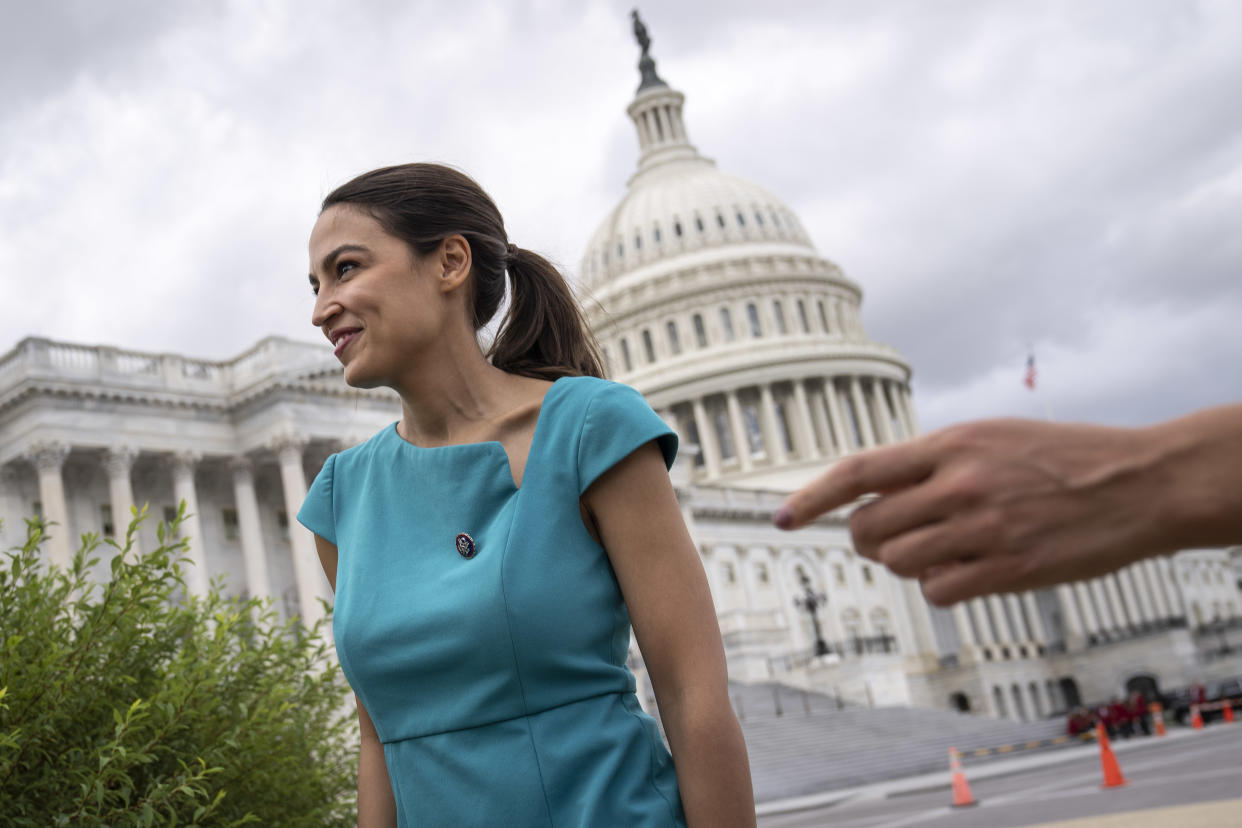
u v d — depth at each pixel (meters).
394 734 2.59
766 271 122.62
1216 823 14.88
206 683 6.32
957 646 110.81
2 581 6.37
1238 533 1.17
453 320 2.90
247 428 53.62
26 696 5.74
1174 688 103.31
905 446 1.29
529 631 2.43
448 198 2.94
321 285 2.93
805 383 118.12
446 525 2.64
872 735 59.16
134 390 50.25
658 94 140.62
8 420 49.03
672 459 2.69
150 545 51.09
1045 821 20.41
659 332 120.31
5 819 5.55
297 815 7.47
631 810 2.38
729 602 86.38
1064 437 1.24
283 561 56.66
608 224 133.12
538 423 2.68
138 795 6.21
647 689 50.59
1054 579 1.23
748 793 2.47
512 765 2.41
